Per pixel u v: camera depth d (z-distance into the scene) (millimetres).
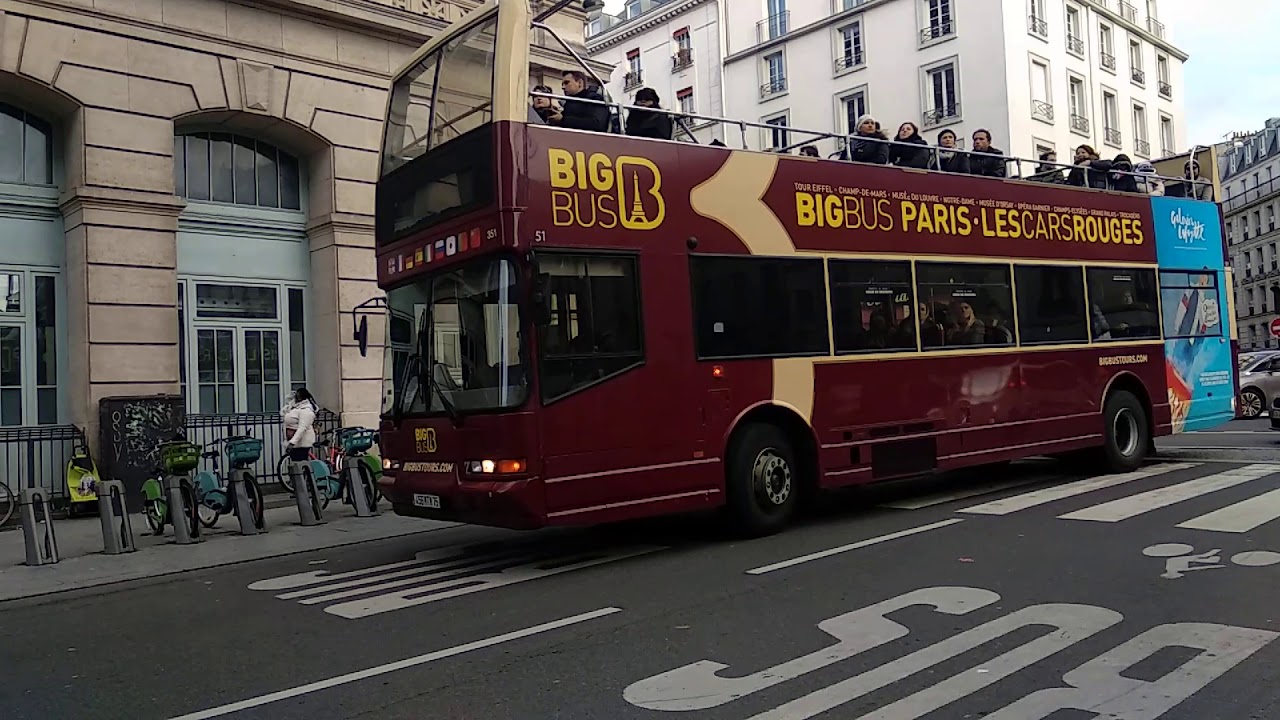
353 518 11680
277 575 8414
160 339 13359
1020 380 10570
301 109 15000
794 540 8273
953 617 5566
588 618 5992
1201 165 14016
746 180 8656
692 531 9109
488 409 7320
